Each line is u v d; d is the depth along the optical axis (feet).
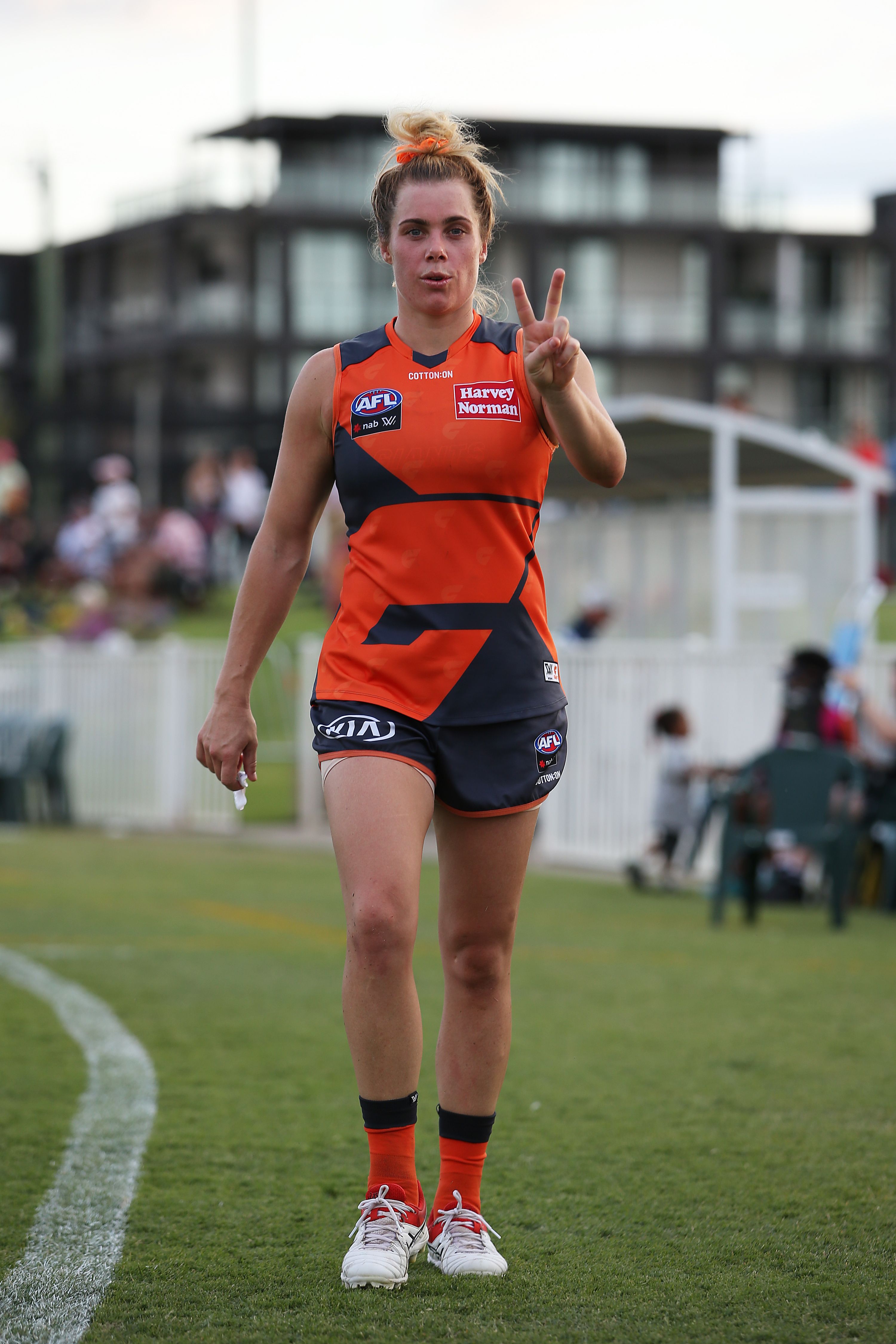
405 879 38.32
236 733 40.98
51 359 612.70
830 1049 66.80
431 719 38.99
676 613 186.50
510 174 44.86
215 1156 50.37
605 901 122.42
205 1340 34.81
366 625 39.55
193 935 100.12
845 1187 47.11
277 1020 72.69
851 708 130.21
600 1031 70.54
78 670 198.59
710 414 162.81
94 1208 44.96
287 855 155.84
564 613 206.08
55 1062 63.52
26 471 578.25
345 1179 47.91
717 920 108.37
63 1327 35.73
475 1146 40.83
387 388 39.37
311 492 41.14
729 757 134.31
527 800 39.78
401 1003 38.91
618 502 200.03
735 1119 55.01
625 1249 41.55
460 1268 39.40
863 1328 35.76
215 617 359.25
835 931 106.63
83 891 123.65
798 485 180.65
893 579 303.07
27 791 201.16
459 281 39.52
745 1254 41.19
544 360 36.96
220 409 634.84
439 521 38.96
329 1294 37.99
